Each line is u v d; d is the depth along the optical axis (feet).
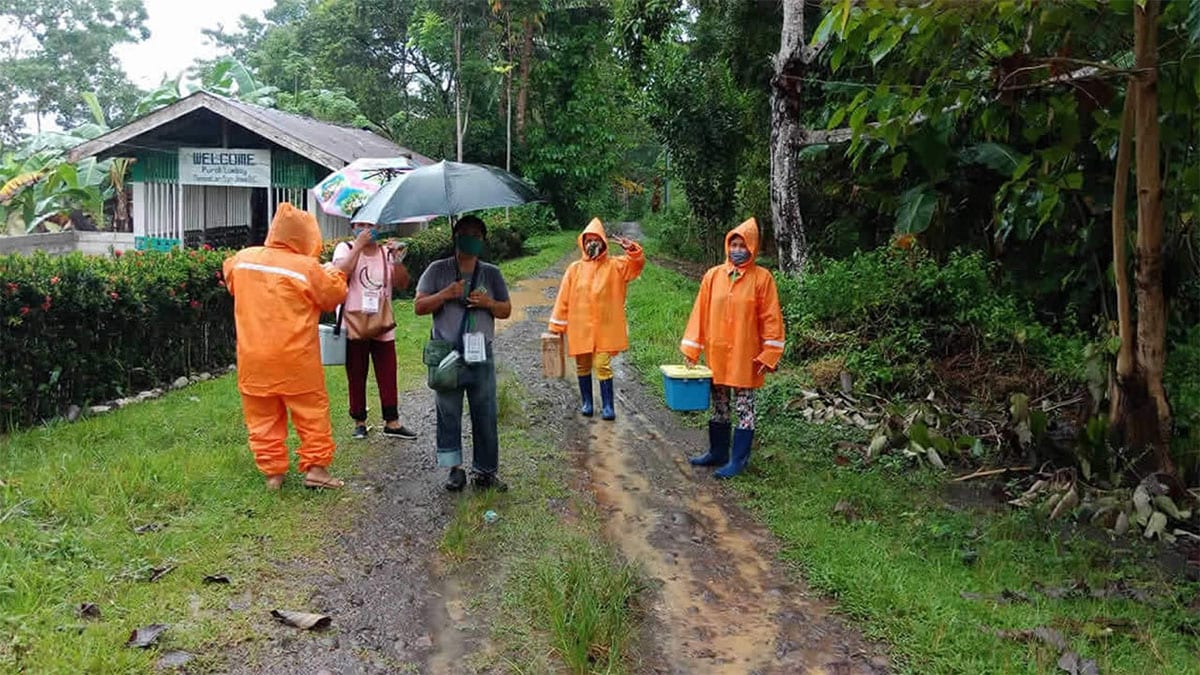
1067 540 17.12
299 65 107.96
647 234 109.70
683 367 21.59
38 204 57.47
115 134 55.52
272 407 17.07
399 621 12.97
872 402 26.45
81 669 10.62
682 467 21.07
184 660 11.16
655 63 60.03
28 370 21.08
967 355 29.27
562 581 13.79
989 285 31.40
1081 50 21.16
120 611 12.15
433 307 17.39
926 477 20.54
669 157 78.48
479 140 103.45
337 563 14.52
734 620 13.60
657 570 15.25
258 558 14.29
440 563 14.97
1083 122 22.91
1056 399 26.55
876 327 30.40
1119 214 19.81
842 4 15.56
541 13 98.99
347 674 11.44
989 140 29.07
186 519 15.47
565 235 98.43
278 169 58.08
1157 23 18.43
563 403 26.99
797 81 35.78
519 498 18.04
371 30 108.58
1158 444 19.79
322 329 20.97
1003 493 19.76
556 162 105.19
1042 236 33.45
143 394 25.04
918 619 13.42
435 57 97.96
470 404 18.06
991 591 14.55
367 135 75.00
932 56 19.49
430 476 19.10
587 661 11.95
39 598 12.10
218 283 28.71
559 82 106.11
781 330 19.83
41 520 14.74
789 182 36.29
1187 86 19.29
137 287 24.58
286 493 17.11
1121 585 14.96
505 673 11.82
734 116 63.26
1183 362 23.95
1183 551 16.88
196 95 54.13
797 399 26.30
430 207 16.40
